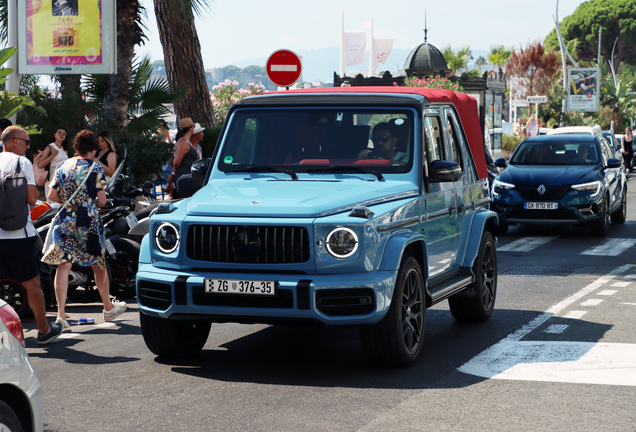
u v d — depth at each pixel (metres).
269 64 12.12
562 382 5.67
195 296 5.71
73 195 7.59
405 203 6.16
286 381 5.76
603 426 4.75
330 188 6.17
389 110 6.72
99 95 16.69
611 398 5.29
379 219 5.75
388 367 6.11
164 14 18.11
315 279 5.52
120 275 9.34
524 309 8.50
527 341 7.00
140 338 7.34
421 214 6.42
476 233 7.61
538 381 5.70
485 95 28.25
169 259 5.86
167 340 6.28
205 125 17.53
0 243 6.89
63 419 4.97
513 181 15.05
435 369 6.05
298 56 12.10
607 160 15.93
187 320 5.93
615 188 16.19
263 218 5.64
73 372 6.11
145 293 5.98
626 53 96.88
